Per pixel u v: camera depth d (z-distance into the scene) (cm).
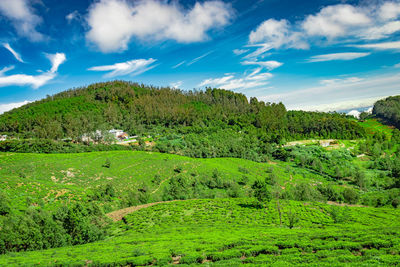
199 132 19262
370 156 14962
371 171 12662
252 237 3172
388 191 9156
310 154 15038
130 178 8869
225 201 6406
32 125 17662
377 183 10894
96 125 18425
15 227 3344
